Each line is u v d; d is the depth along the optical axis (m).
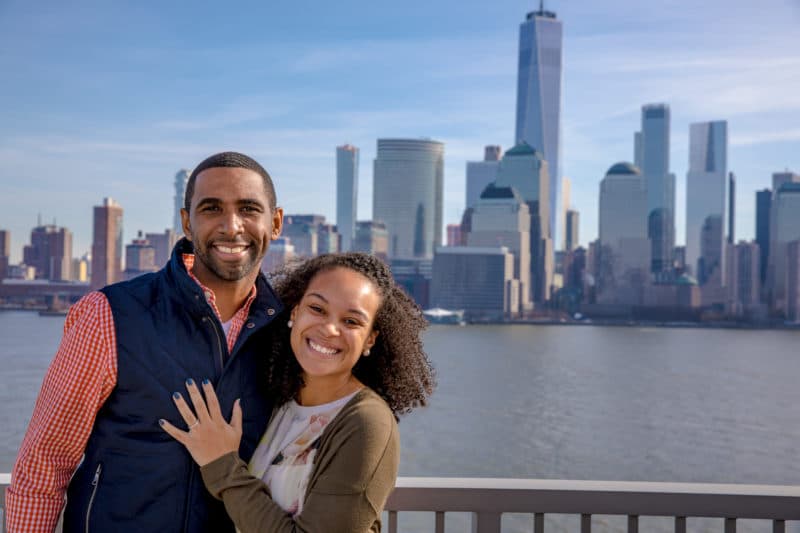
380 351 2.05
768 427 54.78
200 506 1.83
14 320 173.38
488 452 44.44
